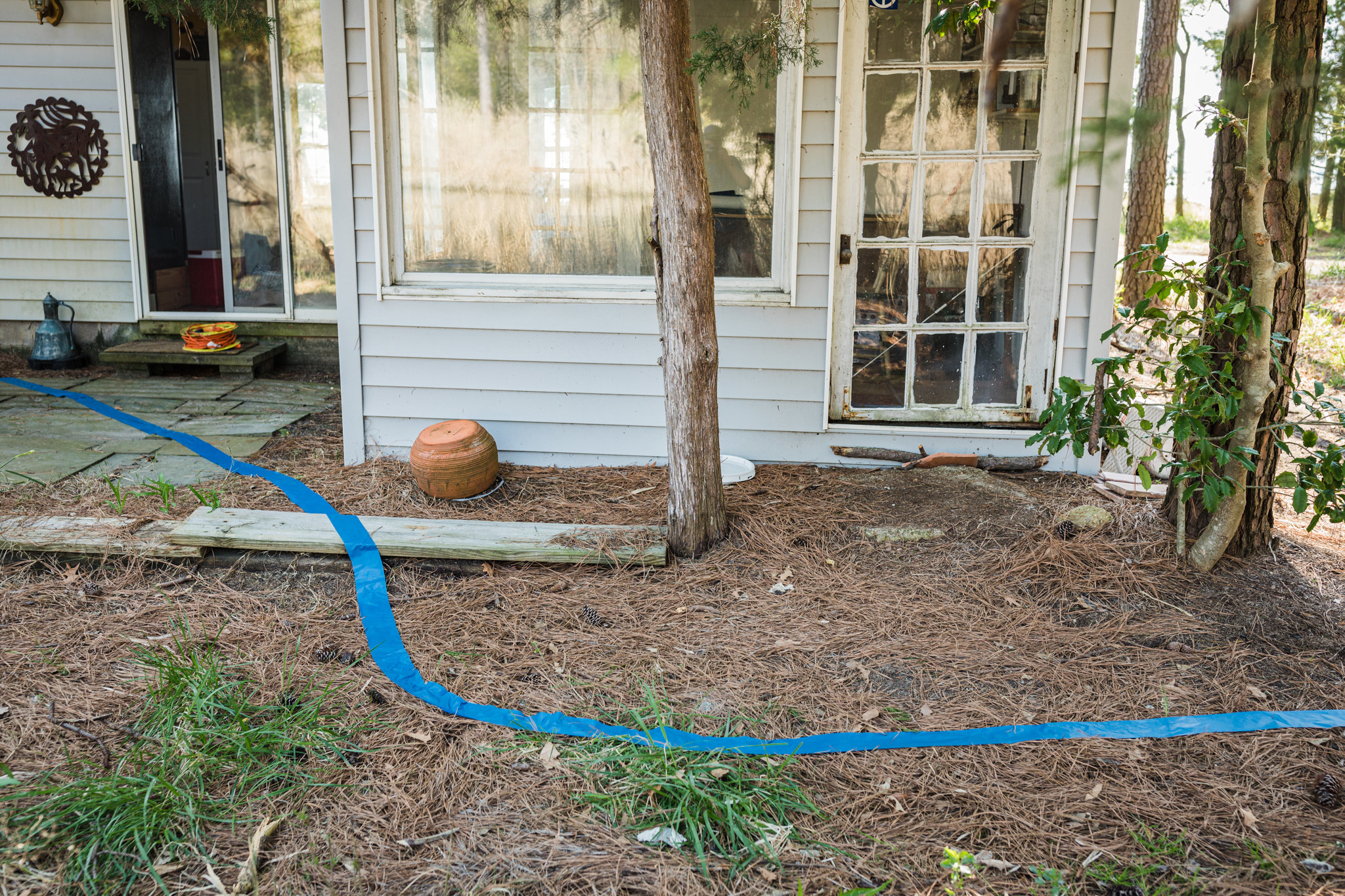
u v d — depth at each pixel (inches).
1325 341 309.6
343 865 78.4
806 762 92.7
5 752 92.2
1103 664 111.0
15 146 254.5
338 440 195.3
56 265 262.4
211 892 75.2
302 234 264.4
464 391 176.1
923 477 165.2
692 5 162.4
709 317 133.0
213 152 266.8
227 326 255.4
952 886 75.9
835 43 159.0
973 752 94.6
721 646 115.4
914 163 165.6
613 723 98.8
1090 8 155.1
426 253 175.0
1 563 134.1
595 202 174.1
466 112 170.2
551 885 76.0
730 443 175.5
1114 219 162.9
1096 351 168.7
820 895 75.5
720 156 167.2
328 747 93.4
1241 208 126.7
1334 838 82.3
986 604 125.4
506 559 134.9
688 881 76.6
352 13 163.0
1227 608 123.0
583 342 172.2
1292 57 109.0
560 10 167.0
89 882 75.4
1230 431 126.6
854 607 125.0
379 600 125.1
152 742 93.8
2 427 198.5
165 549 134.6
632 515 153.4
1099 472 170.9
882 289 171.2
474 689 105.3
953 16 136.2
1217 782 90.0
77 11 247.3
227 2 195.8
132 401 223.6
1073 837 82.4
